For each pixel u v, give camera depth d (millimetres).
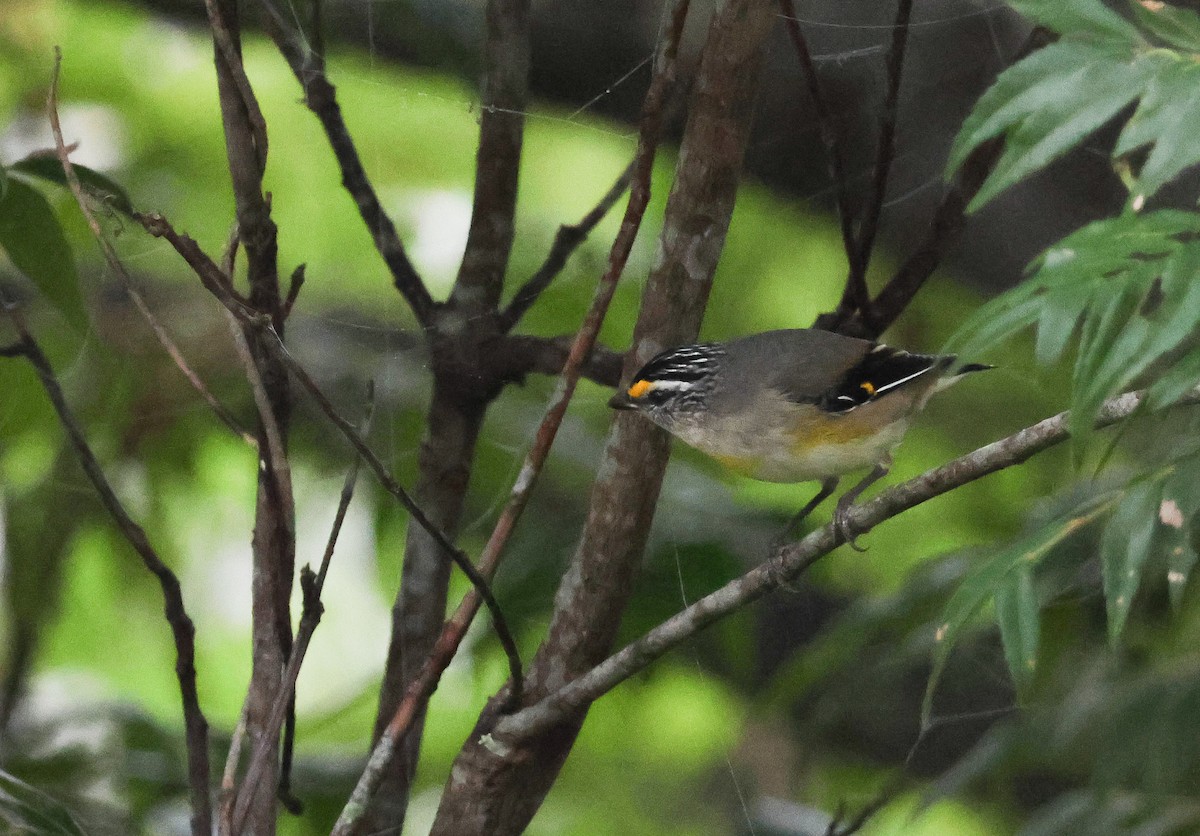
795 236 14008
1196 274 4434
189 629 6539
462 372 9000
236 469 13859
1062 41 4871
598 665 6902
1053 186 10844
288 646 6629
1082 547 7785
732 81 7090
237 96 6656
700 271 7480
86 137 14891
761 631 12719
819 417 9031
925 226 11891
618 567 7398
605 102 11109
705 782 13234
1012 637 5445
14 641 10703
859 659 9711
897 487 6492
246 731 6703
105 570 13250
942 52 10844
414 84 11844
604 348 9156
